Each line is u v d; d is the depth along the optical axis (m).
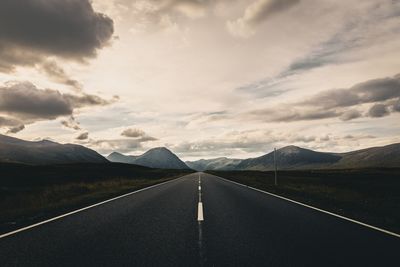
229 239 6.99
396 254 5.74
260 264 5.16
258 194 18.31
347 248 6.16
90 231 7.90
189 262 5.29
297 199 15.46
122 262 5.28
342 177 52.81
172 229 8.15
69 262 5.27
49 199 17.16
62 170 69.12
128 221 9.37
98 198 16.20
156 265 5.12
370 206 12.88
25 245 6.45
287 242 6.68
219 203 13.83
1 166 62.38
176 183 30.88
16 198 17.73
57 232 7.78
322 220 9.42
